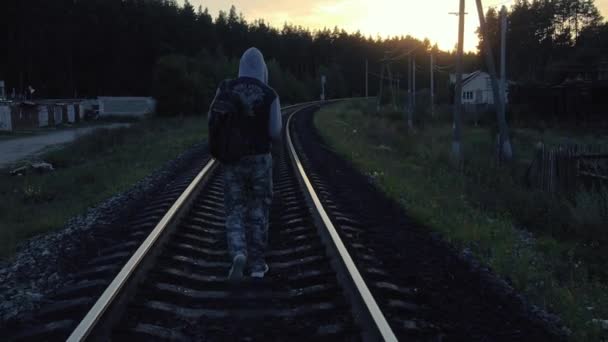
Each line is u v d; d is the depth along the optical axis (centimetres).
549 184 1277
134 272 506
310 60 15012
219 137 525
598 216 943
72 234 767
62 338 405
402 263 655
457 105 2159
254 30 14100
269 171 544
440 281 602
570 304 570
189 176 1230
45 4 8162
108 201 1032
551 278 666
